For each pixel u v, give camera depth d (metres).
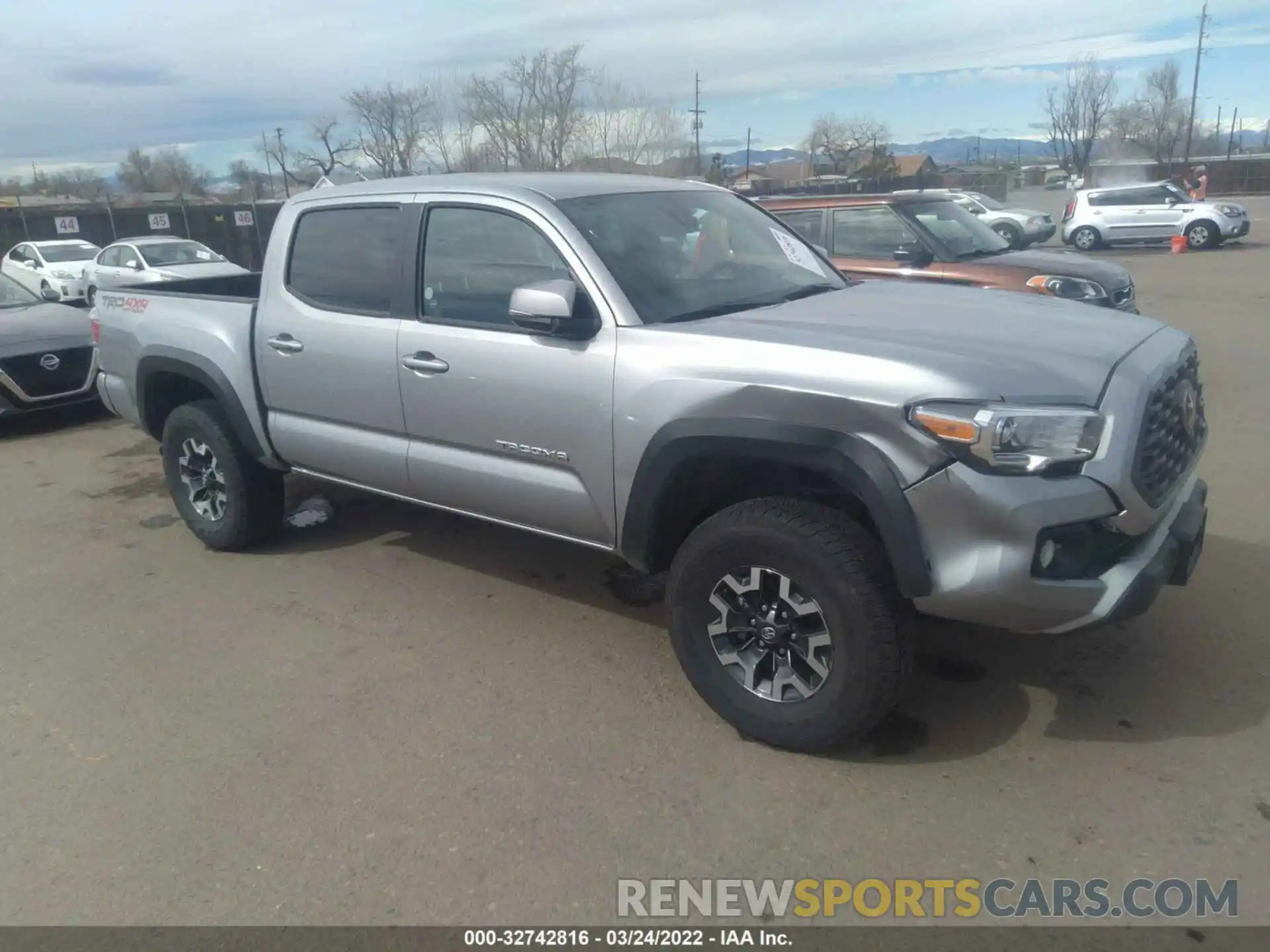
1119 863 2.78
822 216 8.70
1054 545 2.94
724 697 3.44
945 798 3.09
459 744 3.52
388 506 6.14
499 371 3.85
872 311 3.72
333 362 4.49
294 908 2.76
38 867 2.97
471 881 2.83
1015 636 4.07
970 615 2.99
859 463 2.99
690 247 4.09
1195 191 29.28
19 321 8.84
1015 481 2.87
